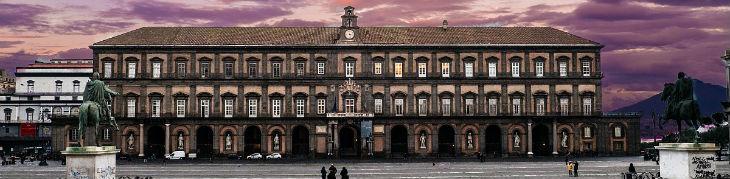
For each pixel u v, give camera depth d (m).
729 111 94.44
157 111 133.38
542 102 135.38
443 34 139.00
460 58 135.12
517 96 135.25
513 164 100.75
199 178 78.00
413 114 134.25
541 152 138.00
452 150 136.62
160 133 137.12
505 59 135.38
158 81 133.25
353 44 134.25
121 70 132.88
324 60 134.62
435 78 134.50
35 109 170.38
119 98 132.75
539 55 135.62
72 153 46.50
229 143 133.25
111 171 49.50
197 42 134.25
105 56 132.88
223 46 133.25
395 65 134.88
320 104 134.38
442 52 135.12
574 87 135.50
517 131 134.38
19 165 103.56
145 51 133.38
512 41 135.88
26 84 172.62
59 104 170.75
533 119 133.50
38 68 173.25
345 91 133.75
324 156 132.75
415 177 78.69
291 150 133.38
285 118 133.25
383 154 133.00
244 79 134.00
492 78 134.75
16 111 169.88
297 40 135.62
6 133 169.25
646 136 183.50
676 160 49.81
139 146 131.88
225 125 133.25
